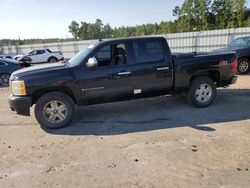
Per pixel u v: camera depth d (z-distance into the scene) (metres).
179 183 3.20
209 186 3.11
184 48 24.59
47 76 5.23
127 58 5.69
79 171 3.62
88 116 6.15
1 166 3.89
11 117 6.42
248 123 5.20
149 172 3.49
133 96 5.87
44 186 3.30
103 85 5.56
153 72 5.83
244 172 3.38
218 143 4.29
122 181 3.31
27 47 37.38
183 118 5.66
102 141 4.62
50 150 4.37
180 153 3.99
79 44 32.34
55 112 5.36
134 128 5.21
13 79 5.25
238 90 8.21
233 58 6.49
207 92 6.37
